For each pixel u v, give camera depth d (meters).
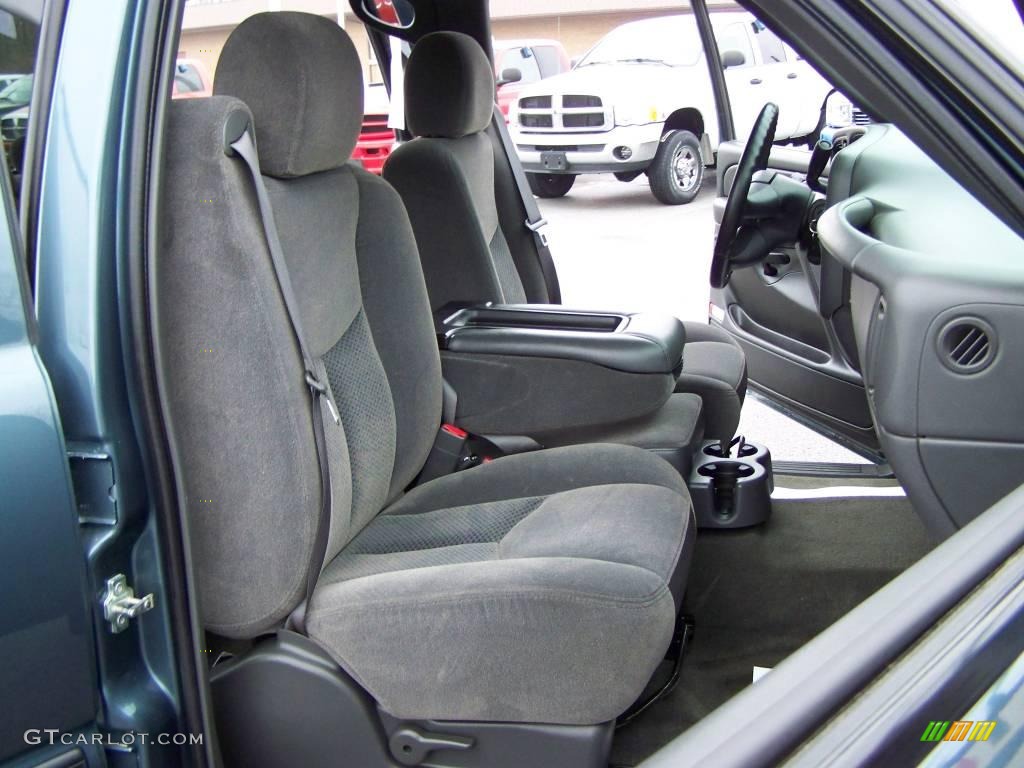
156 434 1.12
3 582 0.98
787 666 0.83
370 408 1.78
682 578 1.54
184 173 1.29
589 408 2.39
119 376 1.08
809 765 0.71
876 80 1.23
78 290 1.06
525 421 2.43
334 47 1.58
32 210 1.06
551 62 7.09
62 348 1.06
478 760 1.42
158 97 1.10
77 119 1.06
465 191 2.55
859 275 1.75
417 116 2.61
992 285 1.56
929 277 1.60
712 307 3.18
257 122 1.52
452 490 1.95
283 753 1.46
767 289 2.89
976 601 0.94
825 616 2.23
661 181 6.97
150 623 1.17
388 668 1.39
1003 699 0.86
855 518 2.61
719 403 2.65
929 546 2.47
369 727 1.42
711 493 2.48
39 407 1.01
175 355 1.34
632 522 1.62
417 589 1.38
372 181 1.92
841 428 2.70
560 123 6.77
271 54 1.50
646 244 6.07
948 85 1.20
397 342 1.92
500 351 2.40
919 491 1.67
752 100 3.53
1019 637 0.93
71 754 1.11
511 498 1.88
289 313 1.37
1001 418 1.58
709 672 2.06
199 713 1.22
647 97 6.71
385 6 2.79
